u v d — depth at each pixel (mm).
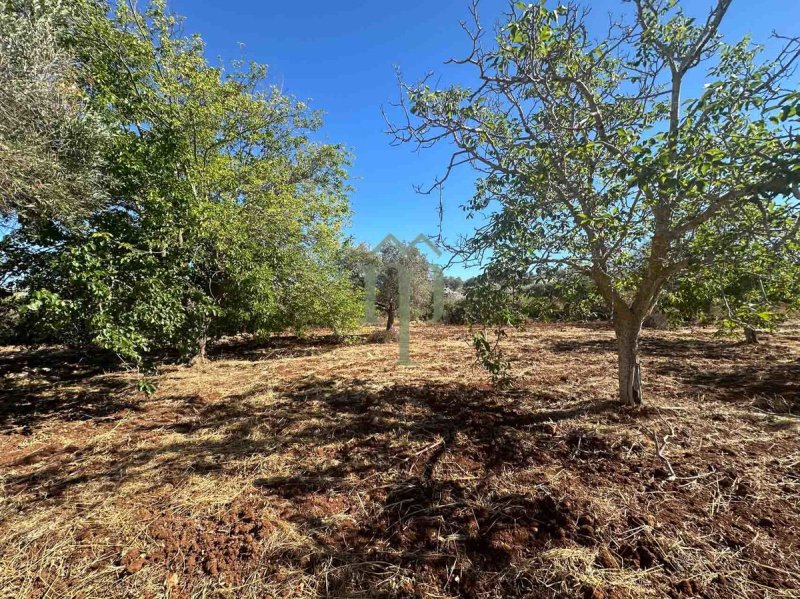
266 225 6422
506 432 3086
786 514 1906
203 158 5633
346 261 9547
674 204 2059
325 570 1654
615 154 2311
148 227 3820
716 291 3387
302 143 8234
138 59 5117
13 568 1678
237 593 1541
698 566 1592
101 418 3736
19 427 3492
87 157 3250
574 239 3117
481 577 1603
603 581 1536
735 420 3129
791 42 1769
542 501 2100
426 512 2053
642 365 5320
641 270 3164
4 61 2617
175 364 6605
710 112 2014
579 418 3285
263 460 2719
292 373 5719
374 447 2906
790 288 2842
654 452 2623
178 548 1796
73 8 4293
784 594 1440
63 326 3723
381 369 5797
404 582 1588
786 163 1442
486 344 3320
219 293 6133
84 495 2270
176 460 2746
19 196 2807
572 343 7965
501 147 2906
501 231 2611
